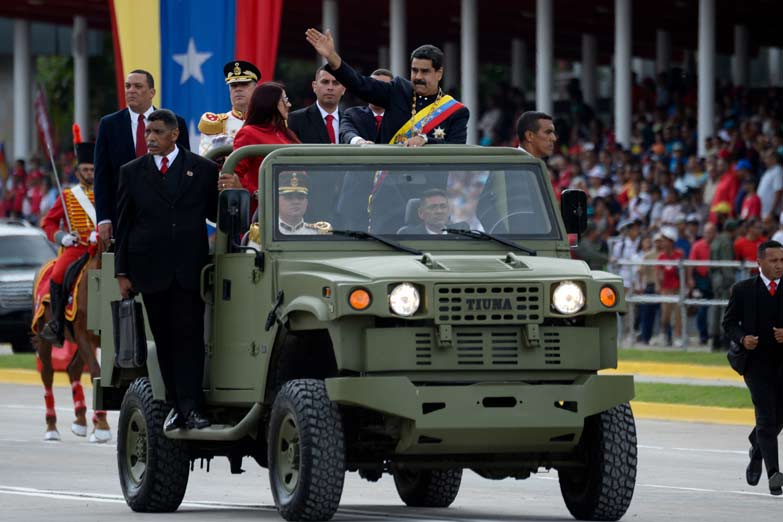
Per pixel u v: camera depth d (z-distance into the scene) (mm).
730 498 29812
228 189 24922
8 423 46000
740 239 58531
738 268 58219
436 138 27703
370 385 22766
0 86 117625
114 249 28406
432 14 100375
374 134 29672
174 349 26219
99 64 131500
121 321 27125
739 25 98812
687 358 57375
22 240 72500
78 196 39125
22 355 68625
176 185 26406
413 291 23000
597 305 23625
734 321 30328
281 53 117562
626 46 77188
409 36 110688
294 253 24750
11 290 69875
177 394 26078
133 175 26500
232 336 25766
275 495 24172
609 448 24328
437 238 25188
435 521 25125
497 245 25344
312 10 98500
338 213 25125
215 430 25531
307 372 25219
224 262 26047
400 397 22797
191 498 29547
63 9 101562
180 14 45938
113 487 31250
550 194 25906
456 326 23266
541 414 23344
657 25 102000
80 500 28922
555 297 23500
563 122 82438
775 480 29906
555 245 25594
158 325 26344
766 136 67812
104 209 30500
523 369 23531
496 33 107625
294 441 23828
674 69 82125
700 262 59250
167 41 46094
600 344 23969
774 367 30297
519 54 108875
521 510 27672
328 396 23344
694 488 31469
